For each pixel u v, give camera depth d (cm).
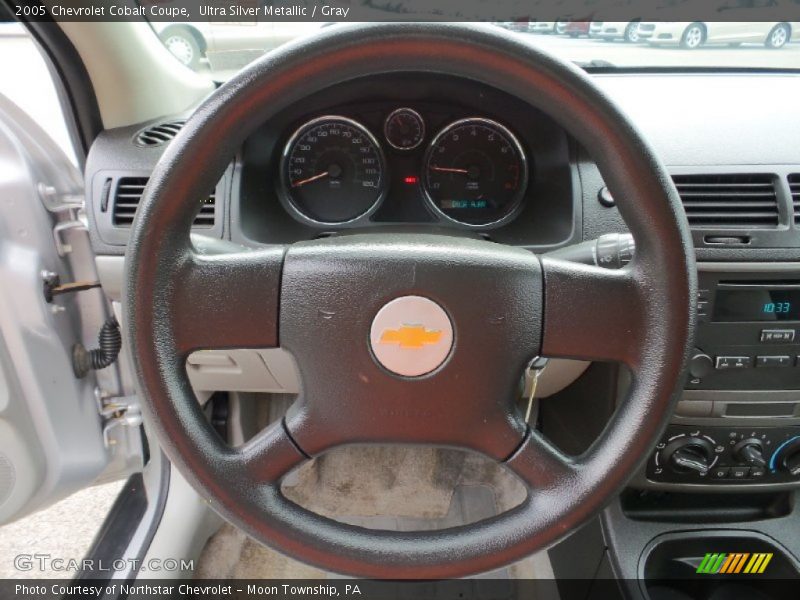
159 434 61
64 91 113
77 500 144
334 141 117
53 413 112
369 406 63
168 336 60
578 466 63
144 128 117
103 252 108
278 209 118
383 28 54
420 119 115
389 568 63
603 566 122
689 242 57
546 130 110
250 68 55
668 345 58
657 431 60
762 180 102
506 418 64
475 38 54
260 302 61
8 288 101
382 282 60
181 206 57
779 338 104
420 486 162
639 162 55
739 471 116
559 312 61
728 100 116
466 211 120
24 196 105
